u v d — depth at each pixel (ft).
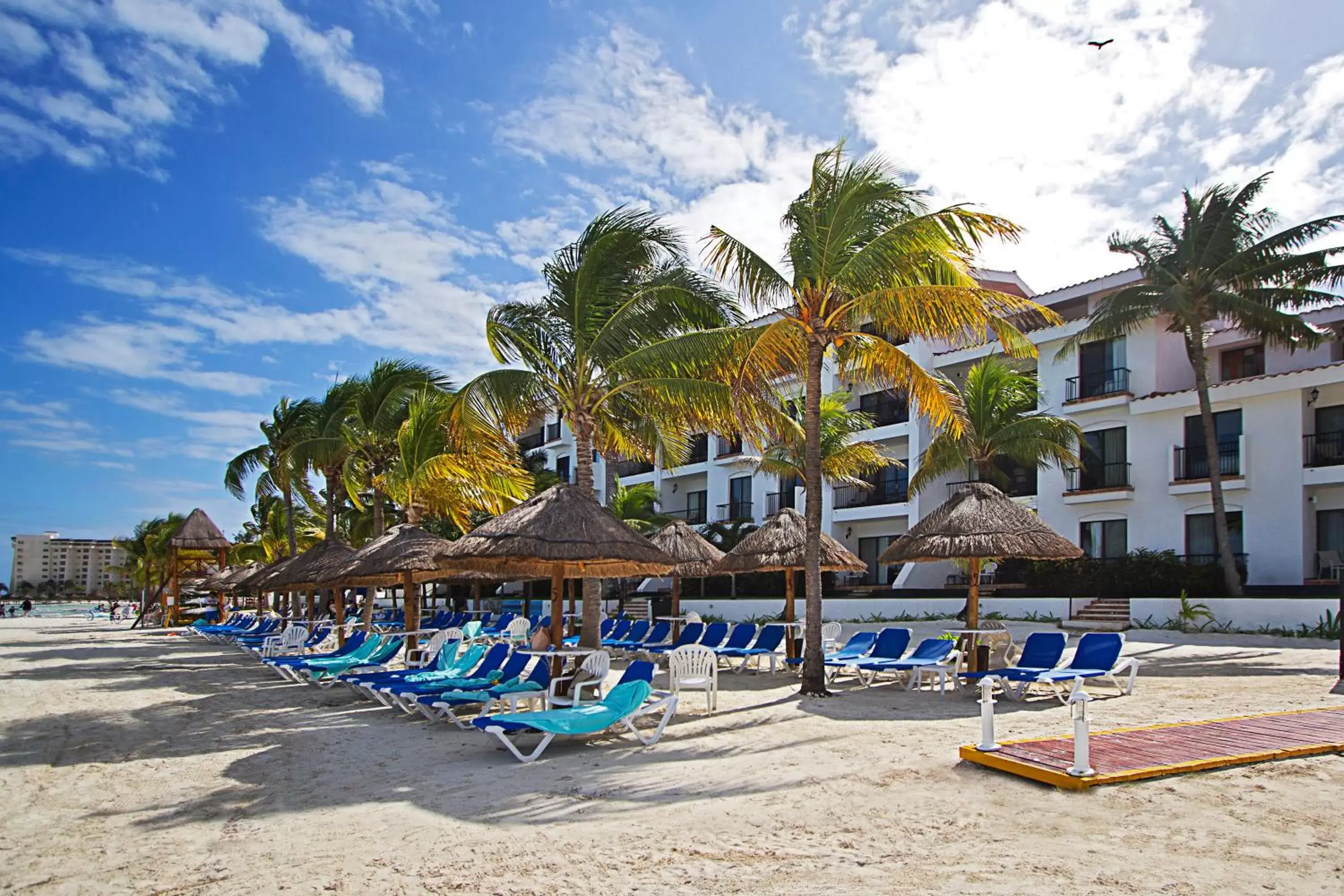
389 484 72.54
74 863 19.25
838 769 25.05
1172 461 85.92
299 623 86.94
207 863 18.75
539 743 30.86
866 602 94.32
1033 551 41.47
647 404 52.03
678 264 50.26
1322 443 78.13
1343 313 87.61
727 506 130.52
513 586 149.18
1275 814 19.12
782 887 15.99
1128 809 19.70
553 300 49.88
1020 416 70.95
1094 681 42.50
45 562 502.38
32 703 47.01
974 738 29.01
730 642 53.52
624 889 16.17
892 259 38.37
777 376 45.37
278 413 98.32
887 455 103.96
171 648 90.02
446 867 17.70
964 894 15.37
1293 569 77.56
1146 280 81.71
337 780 26.55
